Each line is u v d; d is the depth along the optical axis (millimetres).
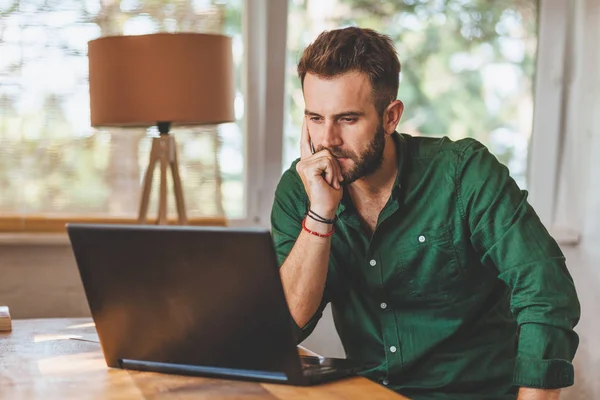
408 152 1727
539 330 1435
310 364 1365
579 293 3098
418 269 1704
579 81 3133
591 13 3090
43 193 2627
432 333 1717
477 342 1723
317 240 1619
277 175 2895
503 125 3143
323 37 1578
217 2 2678
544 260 1515
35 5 2572
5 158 2592
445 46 3037
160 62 2260
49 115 2609
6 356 1526
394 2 2957
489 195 1624
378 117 1580
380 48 1568
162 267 1281
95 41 2314
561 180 3199
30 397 1224
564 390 3092
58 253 2674
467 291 1709
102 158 2658
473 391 1712
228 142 2830
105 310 1375
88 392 1250
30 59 2580
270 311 1224
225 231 1203
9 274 2639
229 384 1286
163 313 1316
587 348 3105
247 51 2836
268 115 2852
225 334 1276
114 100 2279
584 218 3107
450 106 3070
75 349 1594
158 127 2455
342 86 1541
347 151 1580
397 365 1719
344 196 1707
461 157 1688
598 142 3070
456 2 3033
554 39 3125
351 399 1192
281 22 2809
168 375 1357
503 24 3096
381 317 1746
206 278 1249
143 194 2461
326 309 2861
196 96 2287
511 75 3127
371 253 1720
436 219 1685
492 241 1596
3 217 2602
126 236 1291
